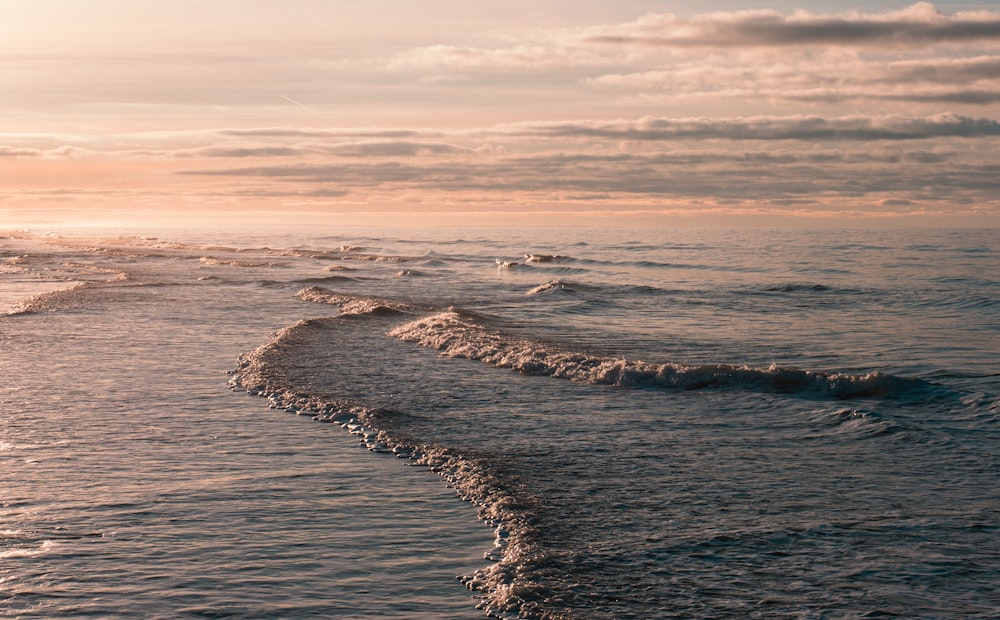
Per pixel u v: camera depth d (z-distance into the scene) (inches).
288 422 512.4
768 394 589.6
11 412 530.3
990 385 643.5
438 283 1727.4
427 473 410.0
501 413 539.2
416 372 683.4
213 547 311.4
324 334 892.6
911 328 1038.4
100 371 676.7
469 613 262.7
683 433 488.7
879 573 290.5
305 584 281.1
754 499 367.6
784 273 1999.3
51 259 2436.0
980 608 264.4
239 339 868.0
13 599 267.4
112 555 302.7
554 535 325.7
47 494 370.0
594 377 652.7
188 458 429.7
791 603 269.0
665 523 339.0
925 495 371.2
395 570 293.7
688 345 884.6
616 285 1658.5
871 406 552.1
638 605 267.9
